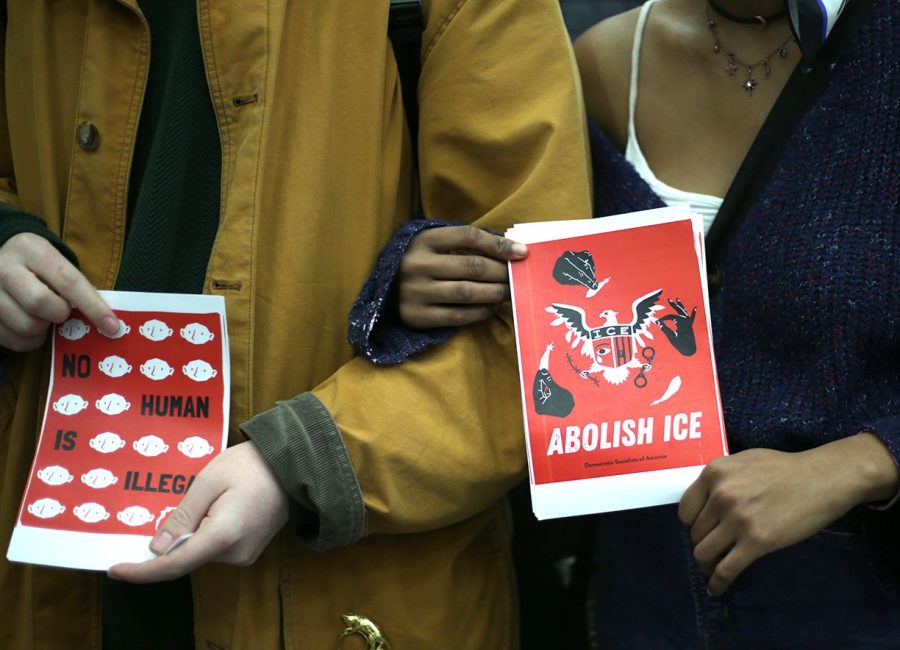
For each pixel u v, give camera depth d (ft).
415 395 4.39
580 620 6.54
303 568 4.65
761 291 4.53
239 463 4.16
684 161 5.07
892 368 4.39
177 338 4.33
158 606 4.82
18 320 4.26
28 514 4.24
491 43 4.70
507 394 4.63
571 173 4.62
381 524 4.36
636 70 5.24
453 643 4.82
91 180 4.62
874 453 4.06
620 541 5.27
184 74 4.55
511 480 4.64
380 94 4.68
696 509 4.17
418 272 4.52
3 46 5.08
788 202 4.48
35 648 4.83
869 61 4.34
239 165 4.44
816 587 4.62
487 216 4.58
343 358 4.73
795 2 4.45
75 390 4.38
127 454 4.30
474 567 5.04
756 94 4.88
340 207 4.67
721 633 4.88
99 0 4.57
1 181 5.18
